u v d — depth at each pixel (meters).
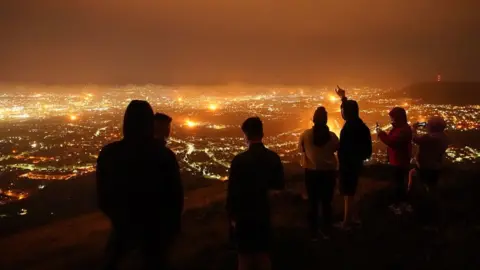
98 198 3.30
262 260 3.88
